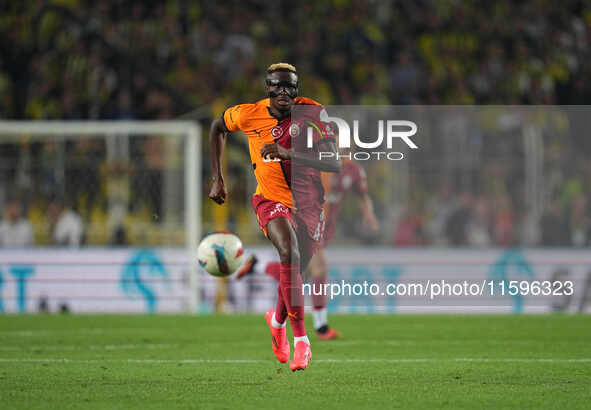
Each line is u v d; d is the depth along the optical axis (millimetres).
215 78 51062
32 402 15031
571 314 36281
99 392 16125
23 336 27188
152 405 14727
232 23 53750
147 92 49438
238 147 44438
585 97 55688
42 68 50688
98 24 52156
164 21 53438
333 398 15453
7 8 52531
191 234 37375
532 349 23641
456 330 29250
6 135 39969
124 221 40125
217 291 38062
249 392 16125
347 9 55094
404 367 19781
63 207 40219
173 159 40281
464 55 55531
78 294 37594
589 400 15289
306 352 16812
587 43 57969
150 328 29906
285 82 18094
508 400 15273
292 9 54969
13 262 37500
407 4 57031
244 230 40625
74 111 49188
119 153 40219
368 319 33781
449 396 15695
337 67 52656
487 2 57844
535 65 55750
